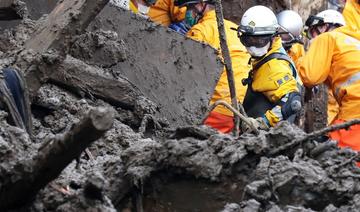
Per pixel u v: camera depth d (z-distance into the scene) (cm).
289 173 431
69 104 639
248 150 444
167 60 737
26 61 605
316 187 429
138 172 445
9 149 404
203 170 443
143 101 685
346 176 432
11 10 680
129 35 732
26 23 673
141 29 735
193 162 444
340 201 430
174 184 447
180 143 449
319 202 430
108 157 552
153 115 687
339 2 1288
